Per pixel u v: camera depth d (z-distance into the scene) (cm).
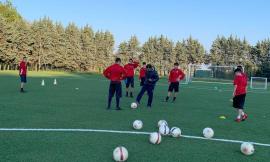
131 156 650
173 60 9062
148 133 865
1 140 734
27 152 647
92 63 8094
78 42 7688
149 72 1452
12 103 1375
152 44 9000
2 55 5781
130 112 1254
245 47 9231
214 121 1123
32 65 6869
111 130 889
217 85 3872
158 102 1673
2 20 5725
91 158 624
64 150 671
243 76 1159
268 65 7119
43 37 6644
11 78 3300
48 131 844
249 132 955
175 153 684
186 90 2708
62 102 1479
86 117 1089
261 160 663
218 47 9431
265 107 1666
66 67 7512
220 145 774
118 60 1300
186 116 1209
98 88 2456
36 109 1223
